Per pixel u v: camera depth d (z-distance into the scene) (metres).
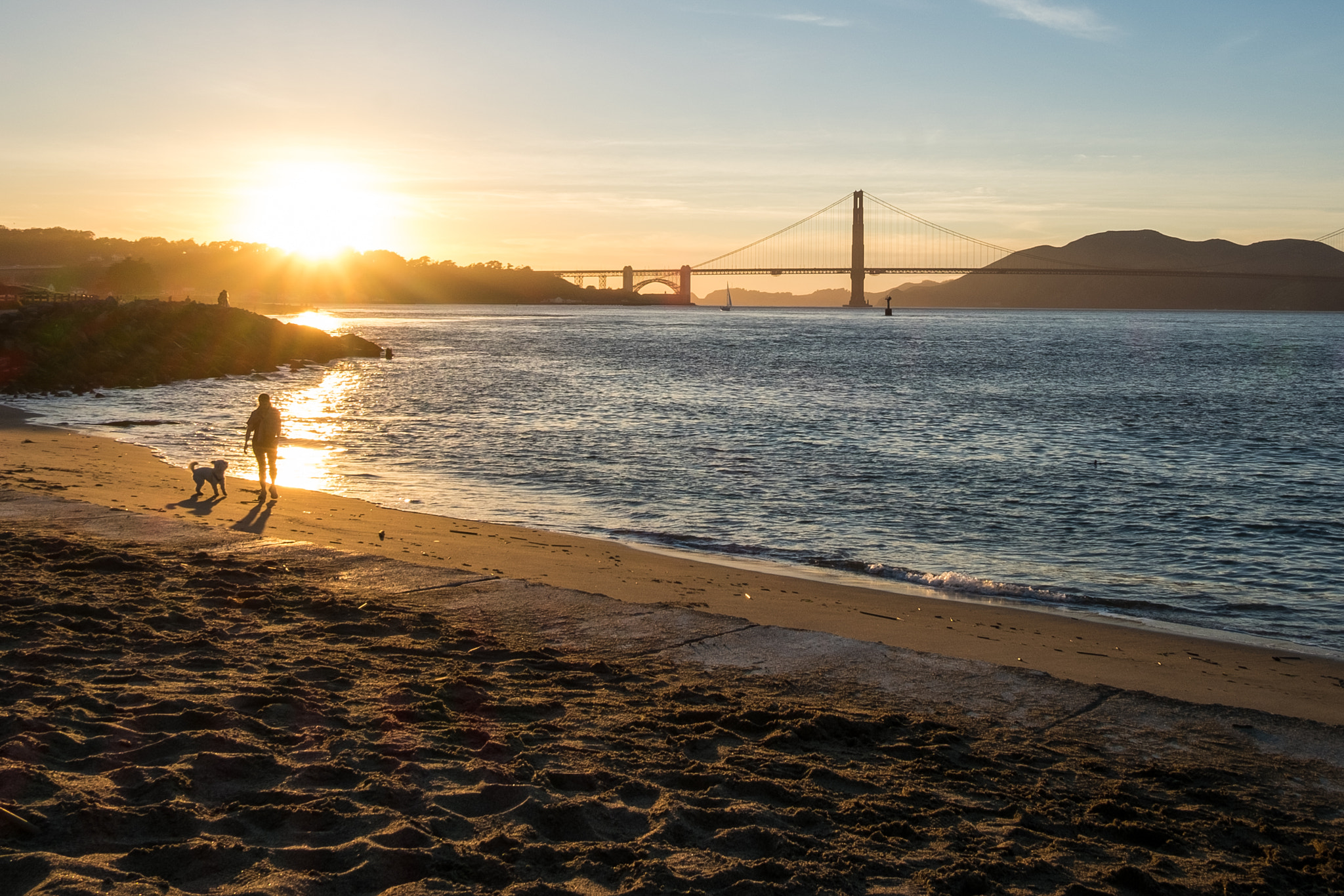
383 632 6.92
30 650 6.03
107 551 8.92
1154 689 6.94
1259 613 10.41
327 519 13.04
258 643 6.49
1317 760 5.22
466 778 4.38
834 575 11.42
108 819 3.73
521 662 6.34
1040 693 6.12
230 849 3.53
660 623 7.42
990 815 4.38
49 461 17.44
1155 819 4.44
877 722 5.44
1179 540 14.09
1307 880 3.92
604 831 3.96
